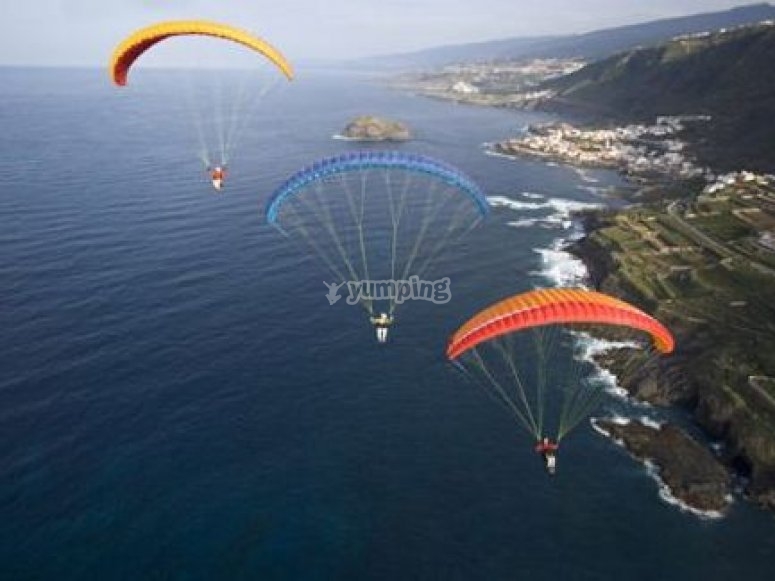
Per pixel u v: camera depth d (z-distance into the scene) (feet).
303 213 368.89
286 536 139.85
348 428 174.60
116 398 180.34
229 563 132.87
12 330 214.69
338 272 277.64
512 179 498.69
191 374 194.29
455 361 210.18
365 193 424.87
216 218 352.90
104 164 499.92
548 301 108.17
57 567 129.18
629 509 151.23
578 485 157.99
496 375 203.10
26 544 133.69
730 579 135.13
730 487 160.04
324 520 144.46
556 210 404.36
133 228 329.52
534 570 134.92
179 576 129.29
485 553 138.31
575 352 217.77
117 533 137.69
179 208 371.56
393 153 132.77
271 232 330.13
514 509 150.20
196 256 290.56
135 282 258.37
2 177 440.04
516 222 371.15
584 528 145.79
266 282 264.72
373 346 217.36
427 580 131.75
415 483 156.66
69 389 183.21
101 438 164.55
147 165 500.33
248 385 190.29
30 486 148.15
